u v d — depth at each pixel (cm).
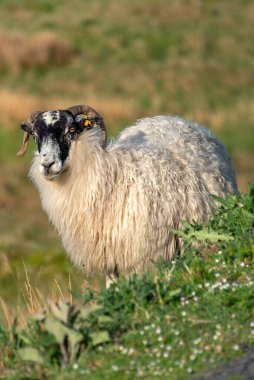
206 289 1633
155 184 2161
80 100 9450
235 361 1377
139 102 9569
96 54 11162
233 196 1911
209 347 1421
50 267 4509
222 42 11712
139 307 1571
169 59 11125
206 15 12638
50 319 1492
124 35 11738
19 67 10688
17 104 8862
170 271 1723
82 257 2241
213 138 2512
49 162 2098
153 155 2228
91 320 1531
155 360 1421
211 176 2314
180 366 1387
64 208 2183
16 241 5194
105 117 8750
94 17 12325
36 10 12800
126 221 2134
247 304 1545
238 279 1678
